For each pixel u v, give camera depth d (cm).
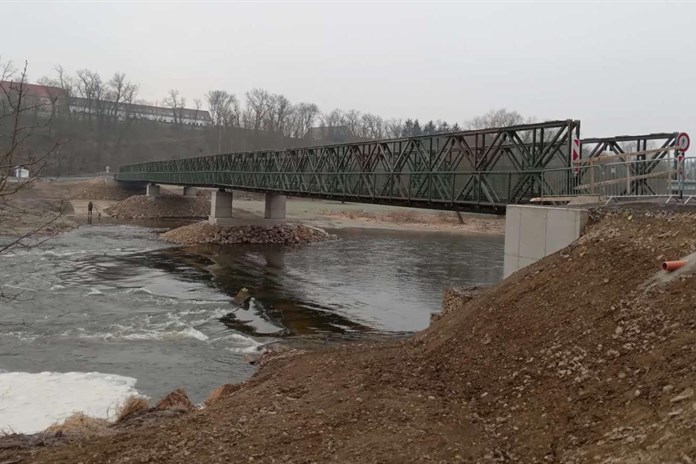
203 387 1436
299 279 3148
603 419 668
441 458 677
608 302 909
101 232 5331
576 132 1520
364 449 709
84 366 1611
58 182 9100
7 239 4031
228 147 13762
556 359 849
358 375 1050
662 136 1833
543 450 667
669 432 551
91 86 13638
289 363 1362
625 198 1384
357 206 9038
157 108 17738
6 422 1180
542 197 1547
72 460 713
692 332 718
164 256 3878
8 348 1766
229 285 2928
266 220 5050
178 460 700
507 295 1157
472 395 888
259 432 790
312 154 3272
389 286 2981
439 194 2069
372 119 15662
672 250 944
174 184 6481
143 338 1922
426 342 1220
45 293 2570
